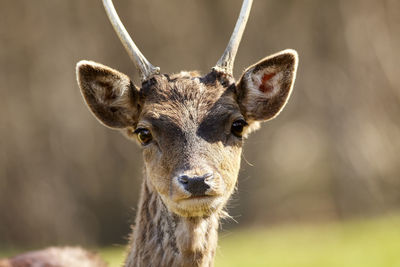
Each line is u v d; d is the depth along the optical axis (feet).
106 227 85.30
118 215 86.38
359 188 85.46
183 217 23.32
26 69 87.97
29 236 81.00
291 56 25.45
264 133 97.96
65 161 84.94
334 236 59.36
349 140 87.81
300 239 59.93
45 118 86.28
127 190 87.76
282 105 25.85
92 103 25.40
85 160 85.92
